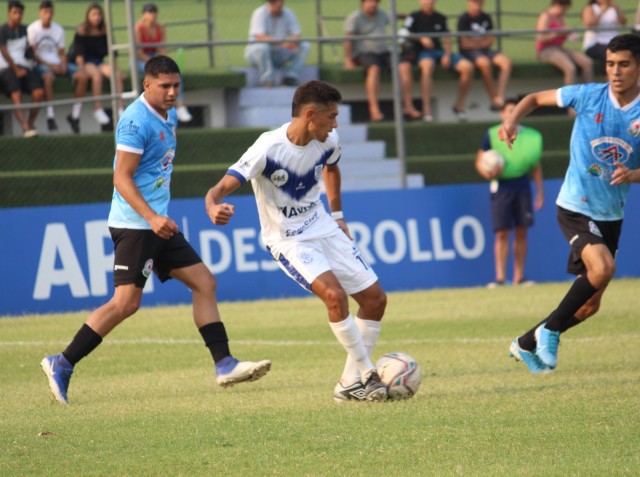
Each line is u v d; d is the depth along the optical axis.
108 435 18.94
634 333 33.34
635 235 52.91
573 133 24.45
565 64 63.91
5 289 44.31
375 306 22.41
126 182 22.05
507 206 49.22
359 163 57.97
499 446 17.33
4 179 51.94
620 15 64.12
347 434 18.53
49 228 45.03
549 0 76.12
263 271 48.06
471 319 37.94
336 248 22.28
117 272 22.98
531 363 25.47
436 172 59.59
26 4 83.25
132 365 29.23
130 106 22.62
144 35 56.25
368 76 60.56
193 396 23.41
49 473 16.12
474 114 66.75
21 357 30.98
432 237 50.44
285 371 27.36
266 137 21.44
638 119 23.62
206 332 23.31
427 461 16.41
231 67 64.12
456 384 24.08
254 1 89.62
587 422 19.02
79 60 56.22
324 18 67.75
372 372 21.77
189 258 23.58
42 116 57.47
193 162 57.03
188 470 16.19
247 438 18.41
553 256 52.12
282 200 21.78
